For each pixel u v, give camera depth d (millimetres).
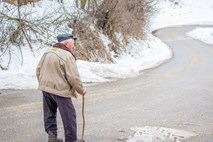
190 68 19234
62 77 5332
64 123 5438
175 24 64312
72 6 19344
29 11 16484
